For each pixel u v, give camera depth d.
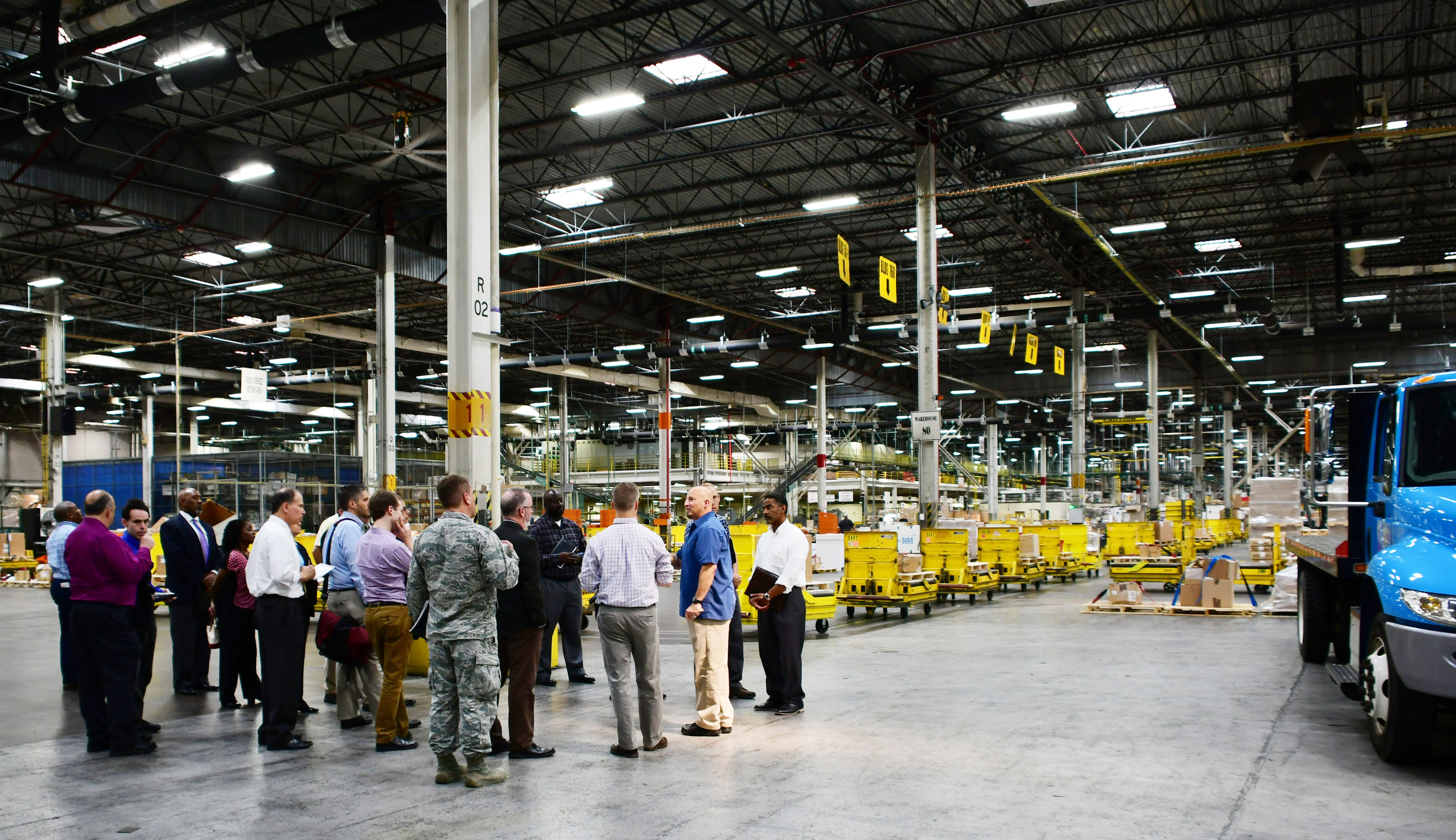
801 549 8.44
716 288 38.81
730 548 7.73
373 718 8.16
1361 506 7.46
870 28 19.59
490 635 6.16
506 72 20.77
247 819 5.40
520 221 30.11
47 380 32.00
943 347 47.28
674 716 8.38
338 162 25.45
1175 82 21.88
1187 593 16.45
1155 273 37.94
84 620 6.99
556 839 4.96
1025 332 45.56
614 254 33.47
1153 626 14.82
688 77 20.34
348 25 15.45
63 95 17.22
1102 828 5.09
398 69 19.72
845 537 17.45
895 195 26.33
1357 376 47.09
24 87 18.14
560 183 26.38
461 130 10.35
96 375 47.44
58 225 25.02
